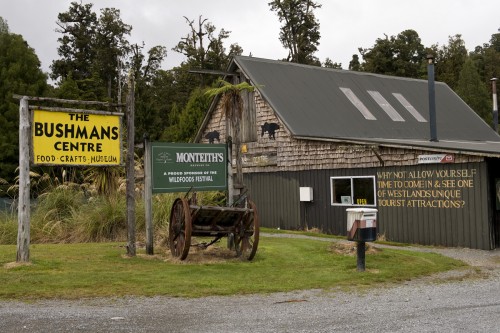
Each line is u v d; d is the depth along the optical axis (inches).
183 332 234.2
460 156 609.9
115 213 585.9
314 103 902.4
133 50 2367.1
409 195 661.3
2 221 629.9
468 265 480.7
